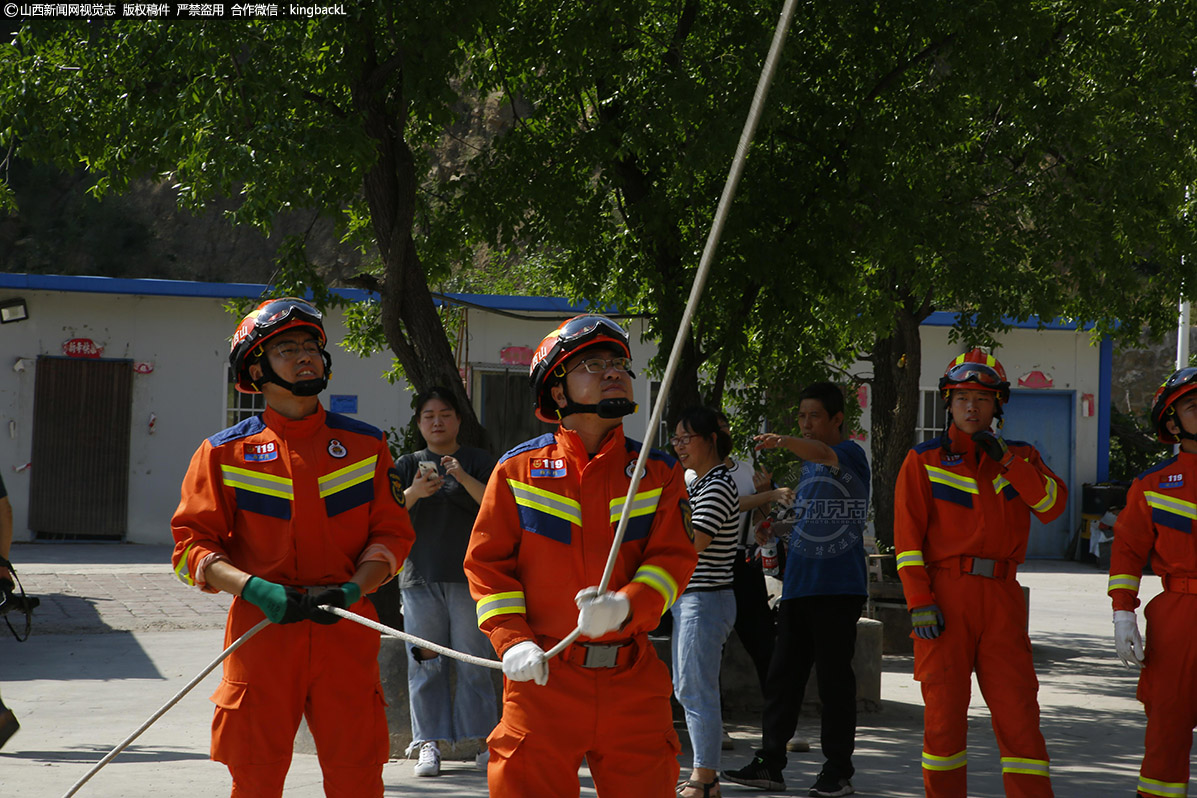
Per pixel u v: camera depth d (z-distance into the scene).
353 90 7.33
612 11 7.30
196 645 10.79
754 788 5.95
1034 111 9.34
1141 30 10.23
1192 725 4.95
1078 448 22.27
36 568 16.41
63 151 7.88
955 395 4.96
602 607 2.98
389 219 7.64
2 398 19.31
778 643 6.05
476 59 8.91
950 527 4.92
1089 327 21.28
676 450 5.88
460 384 7.79
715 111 7.29
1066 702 8.88
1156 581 17.73
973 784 6.09
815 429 6.33
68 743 6.78
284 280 7.86
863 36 8.21
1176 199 11.09
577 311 19.91
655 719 3.36
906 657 11.30
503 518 3.43
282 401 3.70
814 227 8.05
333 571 3.67
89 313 19.61
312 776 5.96
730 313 8.19
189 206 7.17
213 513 3.59
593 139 7.82
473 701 6.21
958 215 9.67
